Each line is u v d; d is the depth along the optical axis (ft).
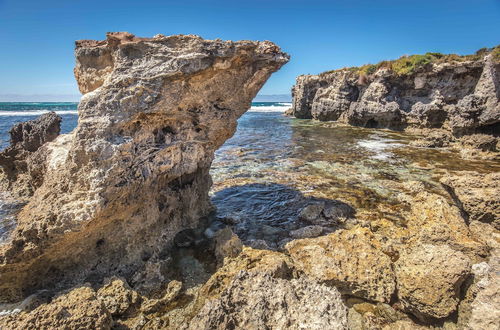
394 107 106.01
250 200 37.60
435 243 23.07
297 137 94.38
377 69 115.03
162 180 24.64
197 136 26.27
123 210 21.02
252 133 104.63
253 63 25.12
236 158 62.34
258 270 17.69
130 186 20.48
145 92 20.45
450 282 16.65
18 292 17.89
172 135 24.26
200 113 24.98
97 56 23.21
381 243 24.70
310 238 24.59
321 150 71.92
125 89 19.84
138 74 20.07
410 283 17.58
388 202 36.70
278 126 127.75
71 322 14.67
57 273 19.67
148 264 21.18
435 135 79.25
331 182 45.01
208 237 27.20
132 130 21.03
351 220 31.42
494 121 71.41
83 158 18.61
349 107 131.64
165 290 19.84
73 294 16.85
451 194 31.14
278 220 32.01
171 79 21.18
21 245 17.11
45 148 26.17
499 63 73.82
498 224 25.12
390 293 18.69
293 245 23.94
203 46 20.77
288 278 20.13
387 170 52.60
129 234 22.49
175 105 22.35
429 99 99.14
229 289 15.93
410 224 28.71
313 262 21.20
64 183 18.62
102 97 19.29
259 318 14.43
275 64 25.44
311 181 45.47
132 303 18.26
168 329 16.92
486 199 25.63
